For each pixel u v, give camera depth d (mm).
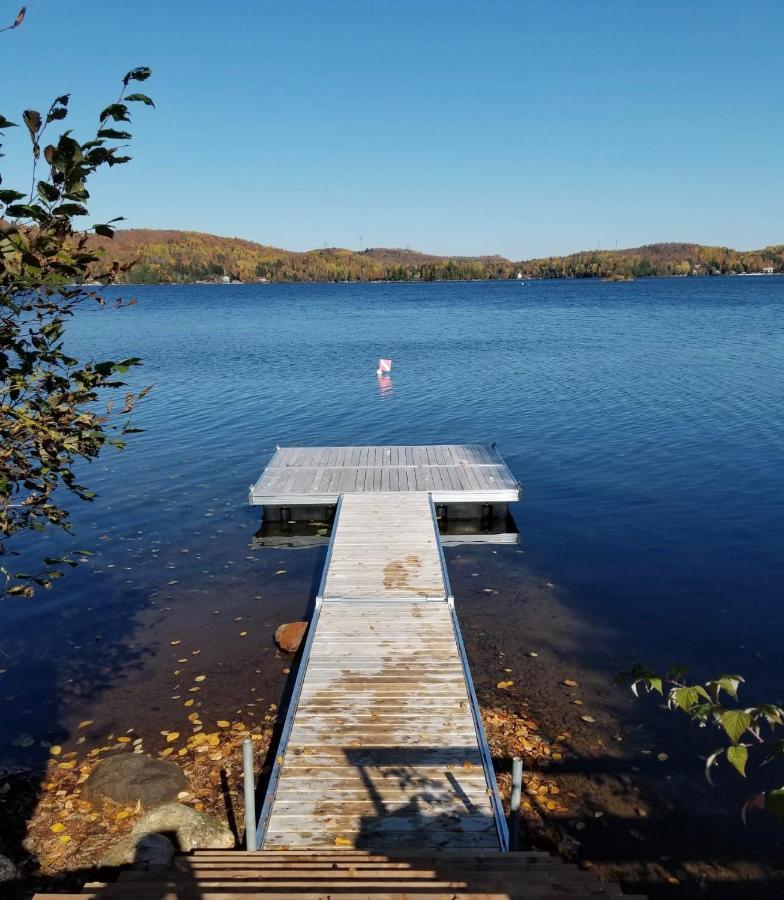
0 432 4215
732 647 11375
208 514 17969
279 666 11086
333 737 8039
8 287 3789
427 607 11523
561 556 15203
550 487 19578
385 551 13883
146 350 48406
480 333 58875
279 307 101812
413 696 8906
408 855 5930
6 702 10188
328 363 42000
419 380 35969
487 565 14891
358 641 10414
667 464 21062
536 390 32719
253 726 9547
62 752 9039
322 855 5922
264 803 6984
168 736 9336
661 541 15742
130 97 3561
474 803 6945
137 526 17141
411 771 7441
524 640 11734
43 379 4285
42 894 4598
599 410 28281
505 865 5539
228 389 34000
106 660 11297
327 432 26000
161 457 22844
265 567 14938
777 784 8234
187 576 14453
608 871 7039
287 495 17234
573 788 8219
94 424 4535
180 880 5121
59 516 4797
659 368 38094
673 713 9664
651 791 8180
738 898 6750
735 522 16594
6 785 8336
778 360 40062
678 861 7184
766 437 23438
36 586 13891
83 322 74250
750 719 2838
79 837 7316
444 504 17484
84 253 3916
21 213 3617
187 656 11414
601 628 12094
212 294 154500
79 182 3633
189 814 7238
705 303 96562
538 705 9898
